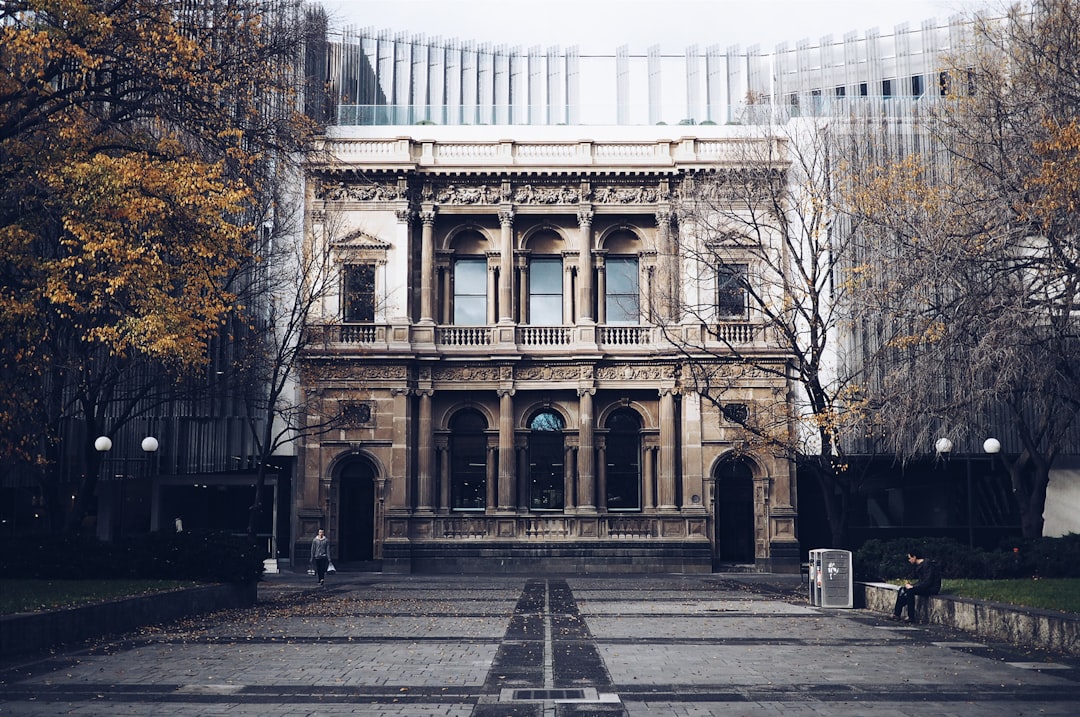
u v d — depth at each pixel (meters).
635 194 50.16
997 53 28.75
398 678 15.64
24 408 24.38
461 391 49.88
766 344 48.03
